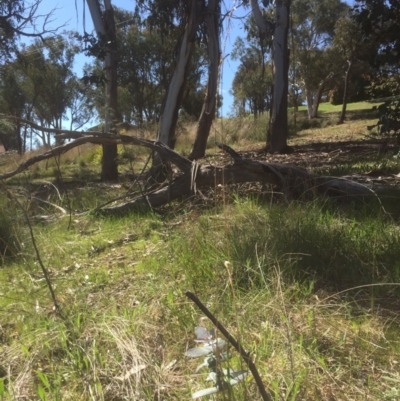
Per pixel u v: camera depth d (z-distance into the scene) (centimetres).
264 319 323
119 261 504
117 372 276
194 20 1132
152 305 359
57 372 284
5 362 306
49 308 377
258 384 194
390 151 1140
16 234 543
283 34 1692
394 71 902
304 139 2348
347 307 333
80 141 737
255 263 399
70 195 944
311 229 466
